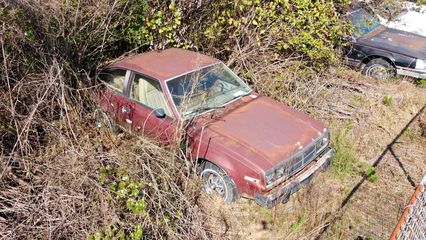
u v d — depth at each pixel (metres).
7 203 4.32
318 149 5.20
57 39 6.29
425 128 6.90
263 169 4.53
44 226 4.09
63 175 4.62
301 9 7.62
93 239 3.97
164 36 7.46
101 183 4.44
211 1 7.30
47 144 5.20
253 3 7.42
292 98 7.04
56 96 5.54
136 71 5.70
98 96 6.12
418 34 9.56
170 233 4.23
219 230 4.71
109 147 5.32
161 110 5.20
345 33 8.30
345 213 5.03
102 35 7.10
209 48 7.68
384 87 8.12
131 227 4.19
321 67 7.86
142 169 4.70
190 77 5.58
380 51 8.52
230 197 4.94
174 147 5.04
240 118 5.29
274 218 4.86
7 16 5.76
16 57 5.73
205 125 5.13
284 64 7.64
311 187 5.32
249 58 7.54
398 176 5.76
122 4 7.20
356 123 6.96
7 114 5.18
